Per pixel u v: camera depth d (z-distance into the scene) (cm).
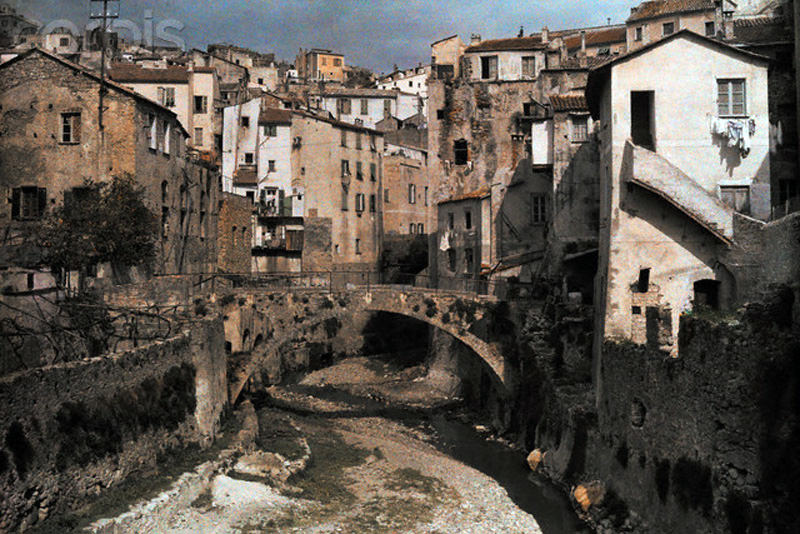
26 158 4806
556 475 3775
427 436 4909
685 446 2553
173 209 5412
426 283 7762
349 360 7594
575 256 4597
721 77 3428
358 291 5041
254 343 5072
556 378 4100
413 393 6131
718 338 2370
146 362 3127
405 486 3881
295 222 8162
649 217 3375
